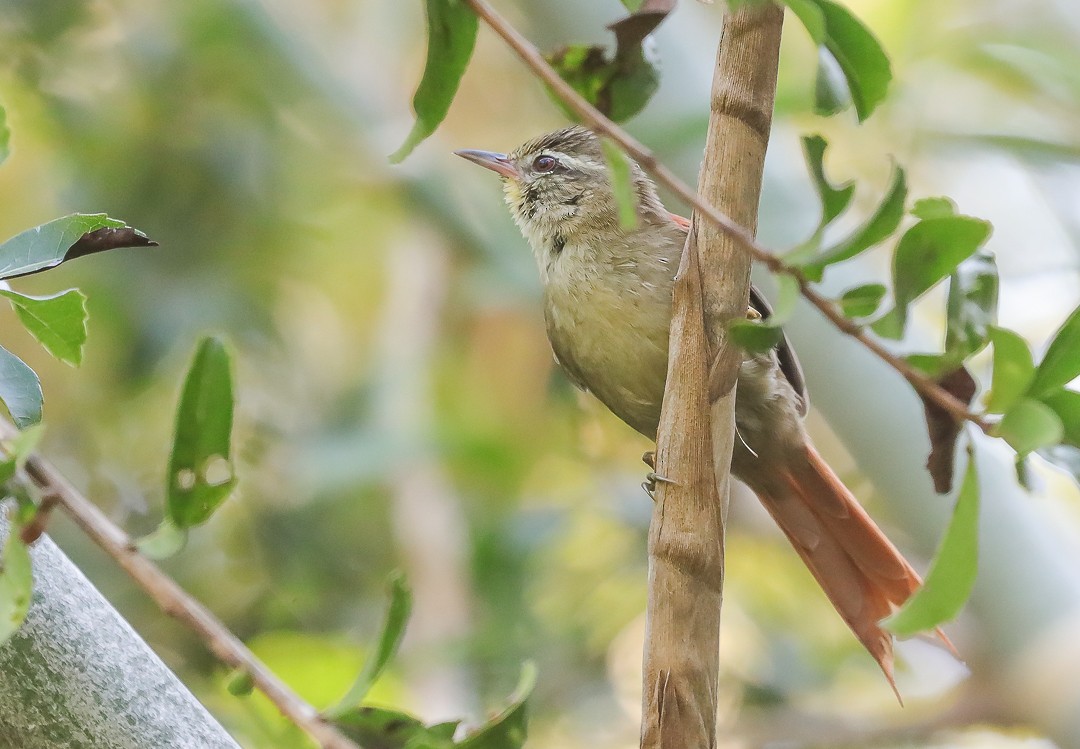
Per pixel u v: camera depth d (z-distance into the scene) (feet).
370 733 14.40
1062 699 26.02
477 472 34.32
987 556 26.71
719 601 13.87
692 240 13.97
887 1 33.45
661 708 13.55
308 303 39.99
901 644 36.94
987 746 34.24
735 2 12.02
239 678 13.46
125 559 13.15
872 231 11.90
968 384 13.08
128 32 36.04
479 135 40.70
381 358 36.45
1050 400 11.89
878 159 34.19
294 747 20.24
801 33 31.14
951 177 36.37
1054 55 30.66
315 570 34.27
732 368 13.82
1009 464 27.12
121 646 12.84
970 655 30.35
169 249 36.04
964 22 35.01
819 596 38.14
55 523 32.40
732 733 33.71
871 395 27.53
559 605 35.81
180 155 36.32
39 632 12.43
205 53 36.17
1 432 12.79
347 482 31.83
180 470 13.62
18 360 13.20
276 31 36.17
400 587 13.99
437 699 29.30
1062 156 30.89
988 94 34.04
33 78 34.88
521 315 38.40
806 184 29.17
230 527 34.09
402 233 39.34
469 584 33.63
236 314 36.04
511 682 32.86
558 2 29.63
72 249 13.64
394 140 37.14
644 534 36.70
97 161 35.99
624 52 17.81
